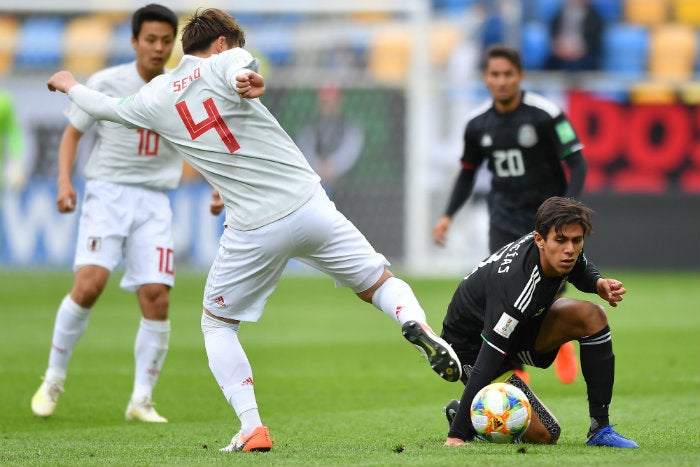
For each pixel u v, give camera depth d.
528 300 17.36
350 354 35.22
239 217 17.42
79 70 71.25
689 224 66.25
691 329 41.06
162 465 15.85
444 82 66.19
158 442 19.64
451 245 64.69
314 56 70.31
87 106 18.22
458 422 17.83
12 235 63.31
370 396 26.64
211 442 19.64
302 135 67.00
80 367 32.00
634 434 19.62
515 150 26.81
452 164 65.19
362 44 70.38
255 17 70.88
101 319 45.34
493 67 26.47
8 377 29.97
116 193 24.06
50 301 50.94
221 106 17.23
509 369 18.94
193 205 62.91
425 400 25.98
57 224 63.16
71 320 23.78
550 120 26.36
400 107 66.44
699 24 75.38
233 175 17.38
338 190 66.81
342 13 70.19
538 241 17.16
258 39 70.19
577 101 67.44
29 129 63.19
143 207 24.17
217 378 17.86
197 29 17.94
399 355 35.06
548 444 18.16
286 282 63.94
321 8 68.94
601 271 66.62
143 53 24.11
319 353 35.44
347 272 17.70
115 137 24.05
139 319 45.50
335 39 70.38
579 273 18.27
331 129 66.75
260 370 31.55
